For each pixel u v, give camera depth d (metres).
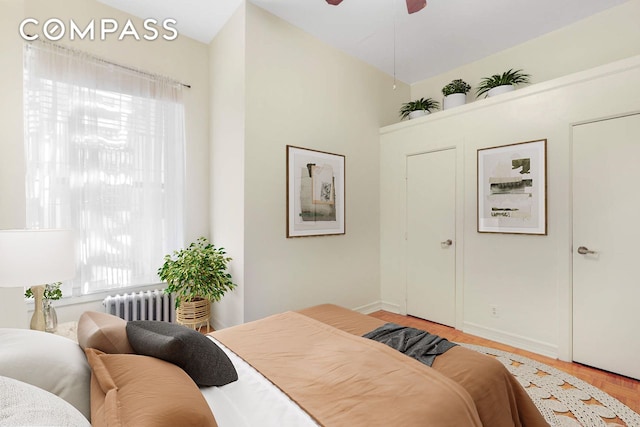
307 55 3.12
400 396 1.10
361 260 3.66
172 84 3.03
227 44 2.93
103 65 2.63
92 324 1.15
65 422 0.62
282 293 2.92
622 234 2.29
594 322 2.40
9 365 0.88
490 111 2.97
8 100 1.92
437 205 3.39
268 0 2.67
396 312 3.75
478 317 3.06
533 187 2.70
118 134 2.71
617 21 2.70
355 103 3.59
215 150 3.17
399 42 3.30
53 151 2.39
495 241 2.95
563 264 2.54
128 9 2.77
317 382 1.21
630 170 2.25
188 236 3.18
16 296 1.90
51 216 2.38
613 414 1.82
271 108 2.83
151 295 2.80
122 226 2.73
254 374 1.30
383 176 3.88
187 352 1.08
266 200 2.80
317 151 3.19
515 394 1.41
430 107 4.09
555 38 3.07
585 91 2.43
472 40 3.26
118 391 0.82
